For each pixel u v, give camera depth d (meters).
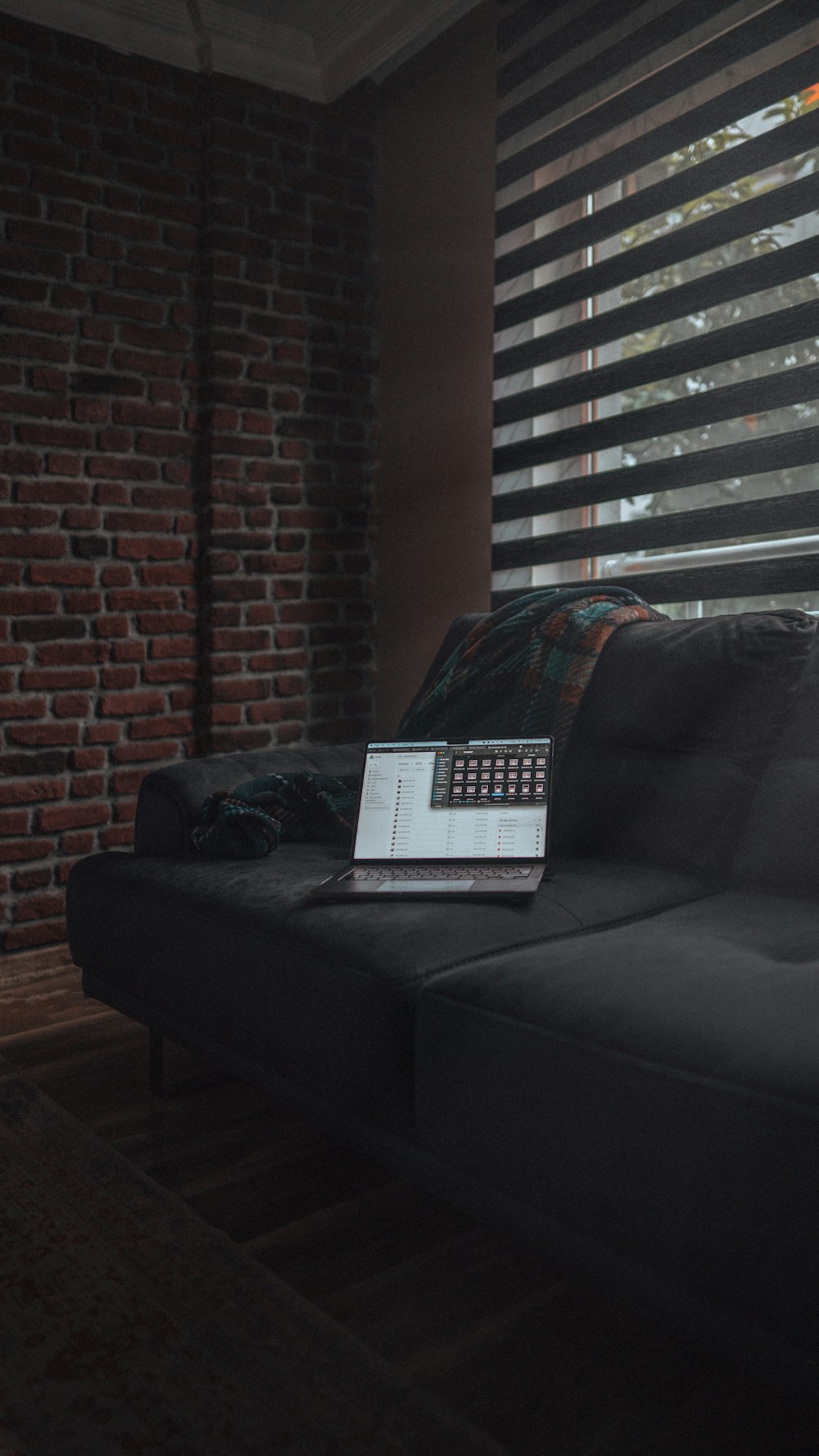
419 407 3.22
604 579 2.59
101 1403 1.00
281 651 3.22
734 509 2.29
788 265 2.14
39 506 2.80
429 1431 0.97
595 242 2.57
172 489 3.04
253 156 3.08
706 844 1.63
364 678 3.42
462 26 3.00
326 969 1.30
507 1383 1.12
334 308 3.28
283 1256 1.36
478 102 2.96
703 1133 0.90
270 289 3.14
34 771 2.82
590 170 2.57
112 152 2.87
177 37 2.95
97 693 2.91
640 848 1.70
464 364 3.05
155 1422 0.97
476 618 2.28
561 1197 1.03
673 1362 1.16
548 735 1.73
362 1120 1.30
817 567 2.14
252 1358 1.07
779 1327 0.86
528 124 2.73
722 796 1.64
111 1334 1.11
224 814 1.79
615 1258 1.01
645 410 2.47
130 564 2.96
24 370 2.76
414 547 3.27
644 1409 1.07
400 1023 1.21
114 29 2.85
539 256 2.73
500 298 2.89
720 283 2.28
